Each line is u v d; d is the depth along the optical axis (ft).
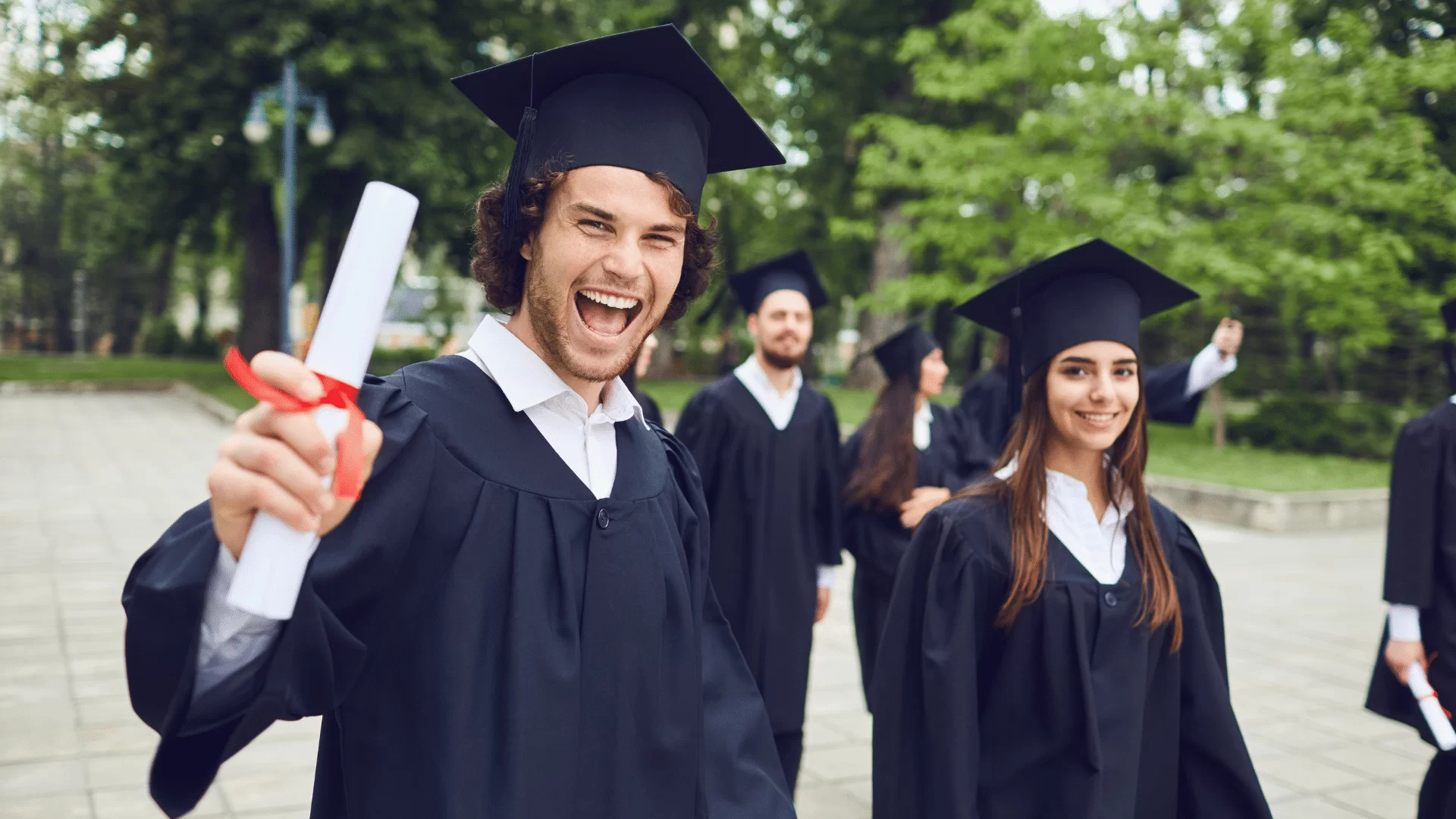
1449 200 39.83
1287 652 20.17
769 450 13.38
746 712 5.57
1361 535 34.47
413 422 4.23
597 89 4.83
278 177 61.82
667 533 5.01
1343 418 52.49
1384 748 15.17
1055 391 7.71
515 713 4.22
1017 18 54.13
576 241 4.57
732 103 5.18
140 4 63.41
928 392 14.32
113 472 37.91
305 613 3.33
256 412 2.97
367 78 61.41
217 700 3.27
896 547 13.28
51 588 21.04
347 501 3.14
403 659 4.25
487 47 70.03
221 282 158.51
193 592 3.22
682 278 5.32
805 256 14.17
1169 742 7.63
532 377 4.70
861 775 13.74
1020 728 7.41
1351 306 43.83
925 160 50.06
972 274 60.80
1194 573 8.04
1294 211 42.50
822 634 20.67
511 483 4.49
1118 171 55.36
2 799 11.68
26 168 129.08
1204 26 49.29
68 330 137.18
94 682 15.53
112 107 67.31
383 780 4.19
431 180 61.72
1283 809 13.08
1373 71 40.81
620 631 4.61
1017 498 7.71
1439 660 9.91
